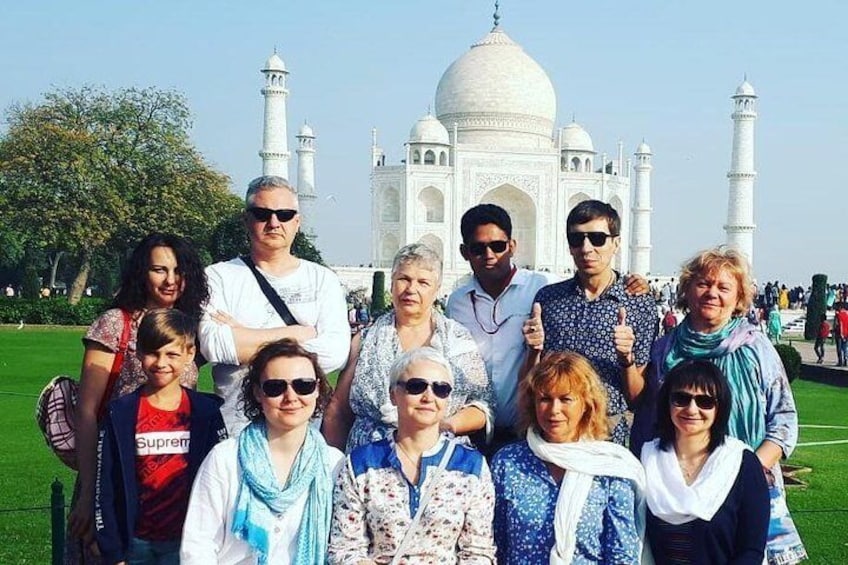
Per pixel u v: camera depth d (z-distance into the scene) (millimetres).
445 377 5293
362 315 48281
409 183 67375
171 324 5703
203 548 5281
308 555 5289
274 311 6836
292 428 5367
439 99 76125
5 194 45719
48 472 12492
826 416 19469
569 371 5477
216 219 51031
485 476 5336
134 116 49031
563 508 5297
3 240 59188
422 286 6281
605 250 6754
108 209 46625
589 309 6797
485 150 68188
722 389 5598
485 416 6391
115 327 6277
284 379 5270
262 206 6828
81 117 48719
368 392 6195
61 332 40969
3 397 19719
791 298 64125
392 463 5289
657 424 5844
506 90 73375
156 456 5734
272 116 66375
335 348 6637
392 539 5148
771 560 5965
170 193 48406
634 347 6785
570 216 6875
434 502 5156
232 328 6465
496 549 5398
